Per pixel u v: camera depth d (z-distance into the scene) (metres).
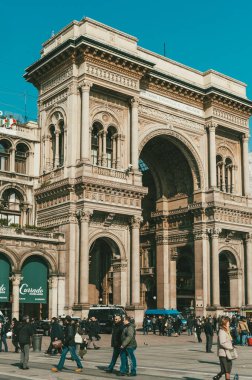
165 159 75.06
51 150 63.16
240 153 76.62
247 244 72.62
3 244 53.62
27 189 62.44
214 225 68.25
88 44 58.09
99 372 23.97
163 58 69.25
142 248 79.25
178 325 57.31
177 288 75.88
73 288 55.66
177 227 74.00
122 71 61.81
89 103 59.72
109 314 52.41
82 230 55.91
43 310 58.19
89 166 57.38
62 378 21.52
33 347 35.72
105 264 66.25
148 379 21.34
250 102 75.50
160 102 67.69
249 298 71.31
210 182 70.62
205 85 73.06
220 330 19.59
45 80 64.69
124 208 59.16
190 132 70.81
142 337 53.00
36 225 61.94
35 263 55.97
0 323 38.06
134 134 62.25
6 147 62.31
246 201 74.00
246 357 33.72
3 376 22.12
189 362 29.34
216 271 67.44
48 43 65.25
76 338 29.39
